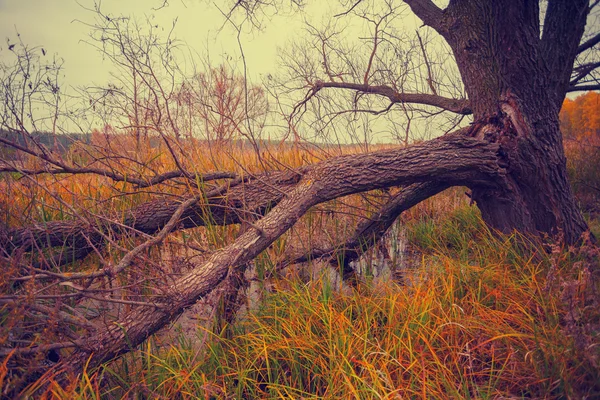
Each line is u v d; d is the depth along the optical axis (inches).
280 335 105.9
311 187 131.4
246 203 143.7
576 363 83.4
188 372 92.7
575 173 260.1
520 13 135.2
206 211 142.3
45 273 84.7
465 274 129.7
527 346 91.9
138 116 159.2
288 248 177.5
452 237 188.7
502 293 116.1
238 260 113.8
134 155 155.7
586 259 107.3
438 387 84.6
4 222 128.3
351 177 134.3
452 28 165.5
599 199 229.3
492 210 155.3
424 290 123.3
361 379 81.4
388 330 100.8
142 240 141.0
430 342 97.7
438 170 137.6
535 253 135.6
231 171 152.7
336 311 113.7
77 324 89.4
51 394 80.0
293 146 185.8
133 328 94.6
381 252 199.9
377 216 175.5
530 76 141.5
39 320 91.0
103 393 91.4
